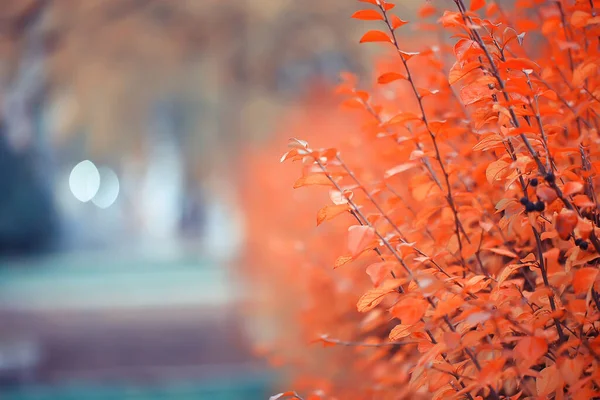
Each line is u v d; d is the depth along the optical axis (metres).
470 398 1.83
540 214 1.77
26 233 25.03
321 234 3.60
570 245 1.77
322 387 2.94
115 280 18.58
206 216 35.41
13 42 13.88
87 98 21.67
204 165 25.95
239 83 18.55
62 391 7.67
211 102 22.52
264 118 18.12
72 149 32.88
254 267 8.87
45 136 24.27
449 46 2.34
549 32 2.23
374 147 2.81
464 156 2.30
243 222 10.58
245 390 7.33
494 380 1.62
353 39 12.66
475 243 2.02
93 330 11.23
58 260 24.78
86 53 15.38
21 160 24.09
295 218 5.25
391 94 2.85
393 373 2.67
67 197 44.59
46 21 13.59
